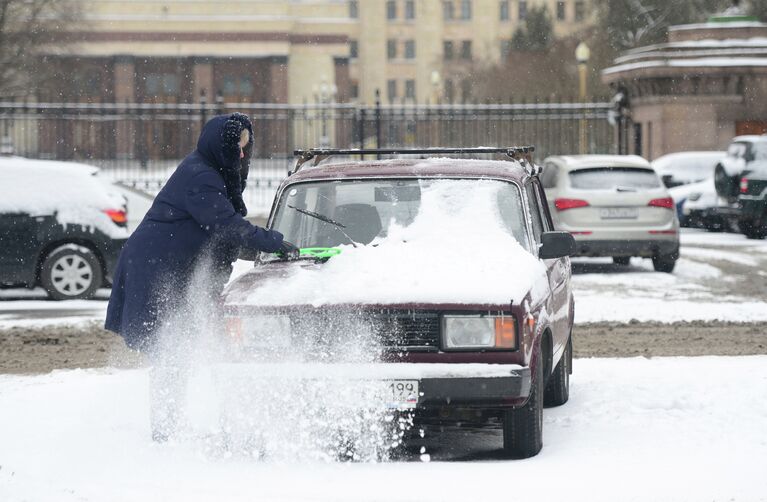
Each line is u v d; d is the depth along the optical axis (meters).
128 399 21.94
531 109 86.56
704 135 83.44
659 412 20.44
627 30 171.12
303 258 19.33
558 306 20.56
